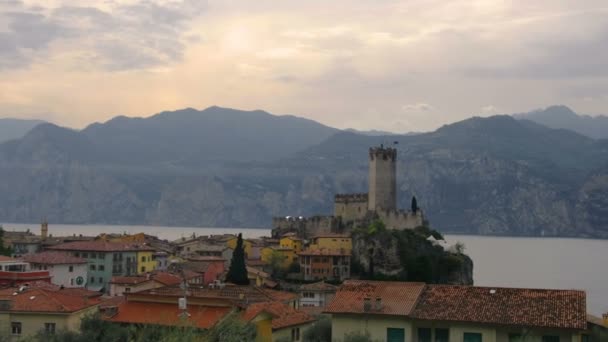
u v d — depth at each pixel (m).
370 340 83.25
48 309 99.69
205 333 69.06
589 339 90.38
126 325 94.94
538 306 85.50
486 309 86.31
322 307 168.62
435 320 86.06
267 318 98.62
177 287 121.06
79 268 195.88
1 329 97.88
